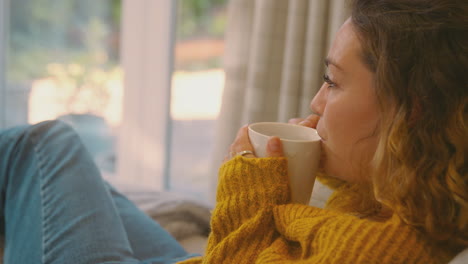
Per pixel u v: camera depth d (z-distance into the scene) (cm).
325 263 69
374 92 72
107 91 306
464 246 71
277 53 204
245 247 79
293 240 78
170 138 276
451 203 67
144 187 169
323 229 73
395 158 69
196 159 286
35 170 128
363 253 68
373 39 71
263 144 83
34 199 123
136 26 265
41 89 311
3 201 136
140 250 122
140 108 274
